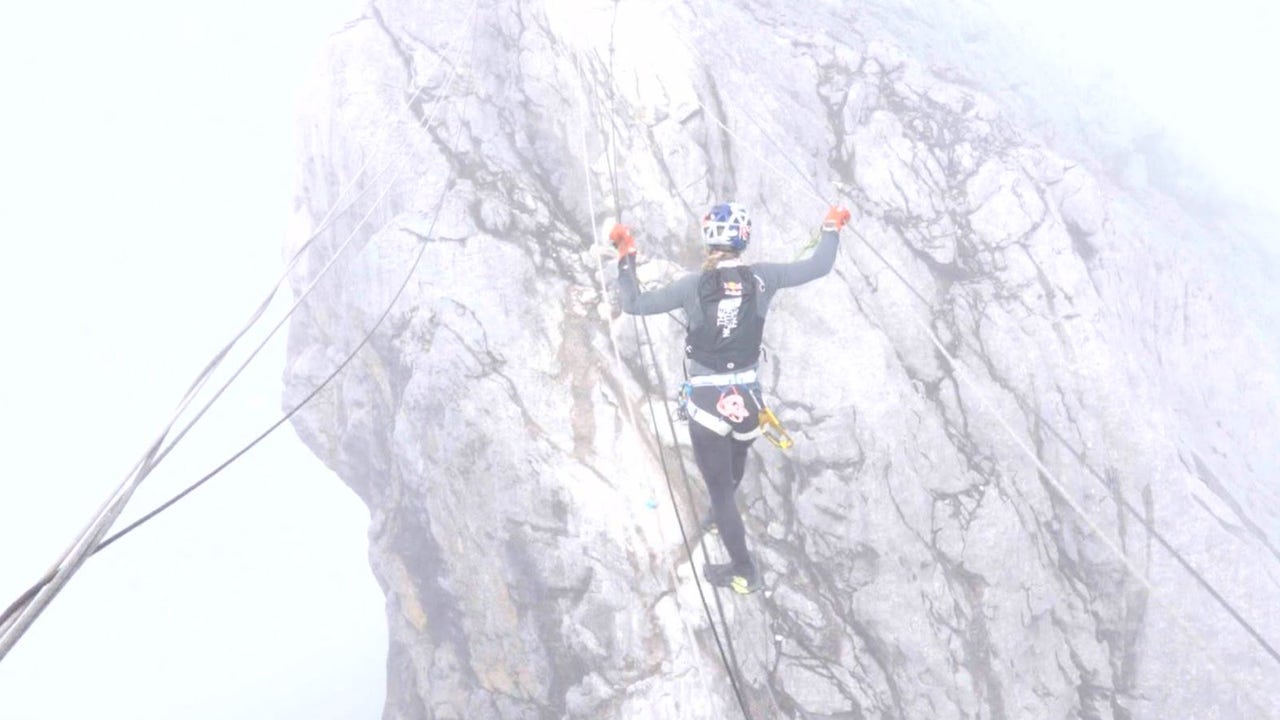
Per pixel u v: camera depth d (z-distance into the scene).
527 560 18.52
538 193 20.02
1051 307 19.88
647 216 18.84
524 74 20.17
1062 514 19.00
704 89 19.02
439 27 21.95
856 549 18.05
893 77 22.48
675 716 17.17
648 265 18.72
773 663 17.92
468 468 18.84
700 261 18.78
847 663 17.95
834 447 18.03
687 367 6.37
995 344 19.59
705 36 19.91
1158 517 18.83
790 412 18.27
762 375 18.48
